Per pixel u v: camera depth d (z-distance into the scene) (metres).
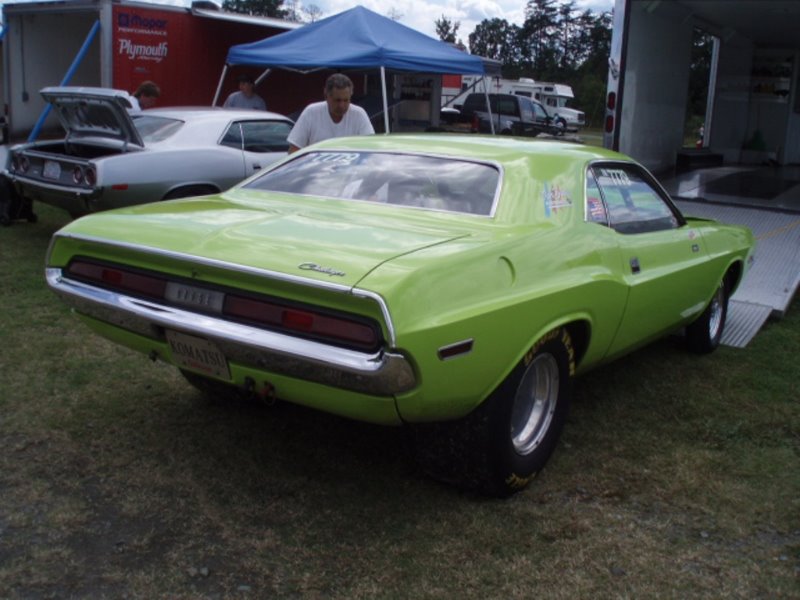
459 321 2.75
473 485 3.24
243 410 4.16
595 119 47.38
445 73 11.75
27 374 4.52
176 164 7.50
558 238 3.43
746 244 5.50
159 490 3.30
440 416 2.89
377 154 3.98
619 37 7.88
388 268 2.71
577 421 4.22
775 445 3.99
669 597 2.71
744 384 4.86
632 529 3.14
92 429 3.85
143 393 4.34
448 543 2.98
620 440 4.00
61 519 3.04
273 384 2.90
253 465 3.55
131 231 3.21
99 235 3.23
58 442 3.69
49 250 3.45
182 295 3.01
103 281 3.26
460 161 3.74
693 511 3.30
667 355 5.38
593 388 4.71
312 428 3.98
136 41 11.52
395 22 11.42
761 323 5.93
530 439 3.42
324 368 2.67
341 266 2.73
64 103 7.39
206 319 2.91
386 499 3.30
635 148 9.71
